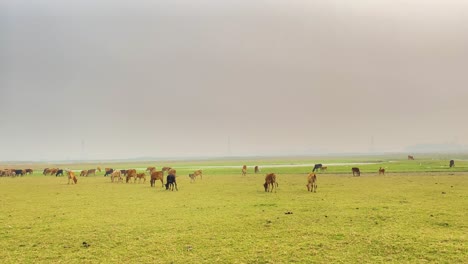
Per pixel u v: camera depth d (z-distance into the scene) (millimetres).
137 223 19938
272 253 13906
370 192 32938
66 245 15594
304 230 17641
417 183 40938
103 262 13180
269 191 35469
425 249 14031
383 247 14445
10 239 16688
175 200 29406
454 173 55594
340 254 13641
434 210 22609
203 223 19688
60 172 71000
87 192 37000
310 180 34750
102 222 20375
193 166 114125
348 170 68938
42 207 26469
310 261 12883
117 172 53250
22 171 73188
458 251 13680
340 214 21734
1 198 32406
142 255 13961
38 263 13148
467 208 23297
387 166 77438
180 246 15117
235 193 34156
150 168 73312
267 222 19719
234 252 14133
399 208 23578
